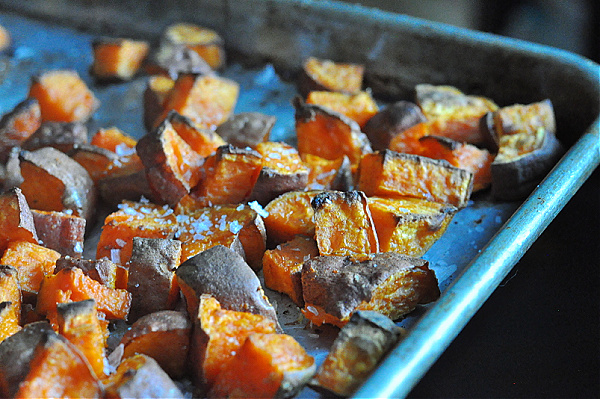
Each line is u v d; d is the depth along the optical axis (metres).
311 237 0.42
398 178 0.43
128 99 0.54
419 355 0.35
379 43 0.53
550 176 0.43
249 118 0.48
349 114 0.49
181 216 0.43
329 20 0.54
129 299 0.39
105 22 0.60
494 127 0.48
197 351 0.37
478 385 0.40
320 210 0.41
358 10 0.53
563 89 0.49
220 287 0.38
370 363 0.36
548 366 0.40
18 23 0.62
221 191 0.43
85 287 0.39
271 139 0.50
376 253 0.40
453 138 0.49
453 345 0.41
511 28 0.77
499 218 0.45
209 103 0.50
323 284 0.39
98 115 0.53
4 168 0.49
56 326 0.38
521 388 0.40
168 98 0.50
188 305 0.39
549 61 0.49
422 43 0.52
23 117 0.49
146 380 0.35
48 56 0.59
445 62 0.52
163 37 0.55
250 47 0.57
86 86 0.54
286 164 0.44
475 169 0.46
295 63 0.56
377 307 0.39
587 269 0.43
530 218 0.41
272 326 0.37
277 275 0.41
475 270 0.38
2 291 0.39
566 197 0.42
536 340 0.41
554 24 0.76
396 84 0.54
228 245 0.41
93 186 0.45
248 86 0.55
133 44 0.55
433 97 0.50
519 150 0.46
